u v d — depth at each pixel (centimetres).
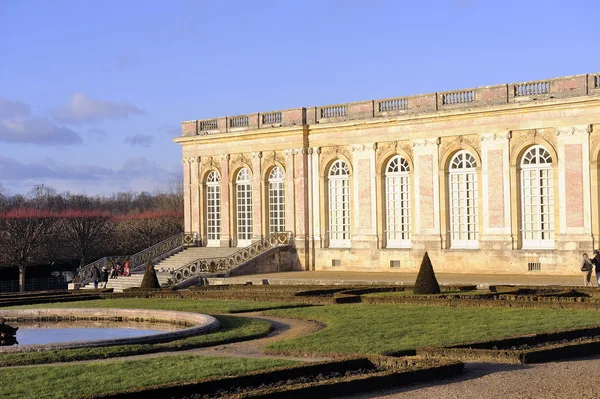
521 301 3450
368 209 6069
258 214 6656
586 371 2027
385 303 3822
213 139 6944
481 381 1931
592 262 4369
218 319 3356
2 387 1961
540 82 5234
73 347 2588
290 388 1794
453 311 3319
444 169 5669
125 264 6481
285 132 6456
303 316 3378
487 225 5459
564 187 5134
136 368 2177
